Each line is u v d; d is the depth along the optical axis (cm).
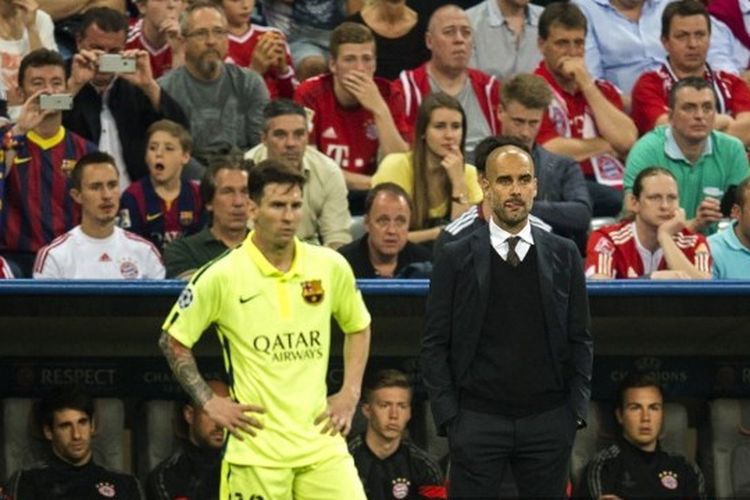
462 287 3372
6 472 4019
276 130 4322
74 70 4503
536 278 3375
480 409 3397
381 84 4825
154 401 4081
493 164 3356
